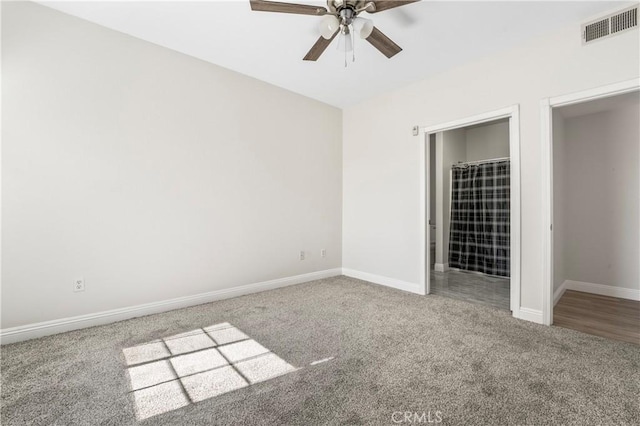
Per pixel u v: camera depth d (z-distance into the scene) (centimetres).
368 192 414
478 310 287
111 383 165
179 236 292
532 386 160
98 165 247
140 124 268
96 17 237
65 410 142
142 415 139
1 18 209
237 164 335
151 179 275
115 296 256
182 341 218
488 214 447
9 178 211
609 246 341
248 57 300
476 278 428
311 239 414
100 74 247
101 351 202
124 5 221
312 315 272
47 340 218
